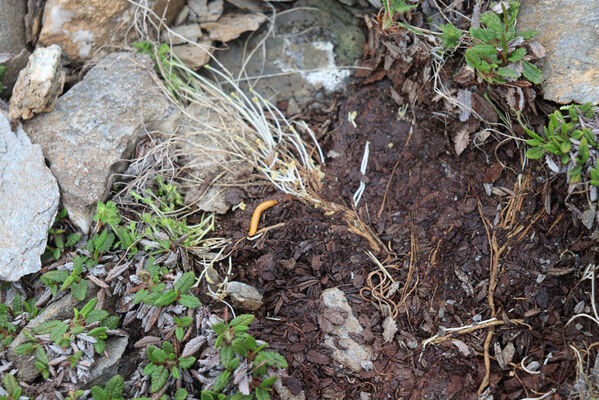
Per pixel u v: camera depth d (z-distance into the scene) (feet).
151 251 1.48
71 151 1.51
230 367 1.34
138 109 1.56
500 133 1.47
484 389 1.37
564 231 1.42
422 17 1.55
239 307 1.45
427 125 1.56
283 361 1.36
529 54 1.43
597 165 1.32
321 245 1.51
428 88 1.54
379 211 1.53
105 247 1.46
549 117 1.38
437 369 1.40
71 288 1.42
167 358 1.37
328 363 1.41
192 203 1.54
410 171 1.55
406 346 1.42
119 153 1.51
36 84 1.49
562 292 1.40
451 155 1.53
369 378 1.40
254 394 1.36
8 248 1.42
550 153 1.38
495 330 1.41
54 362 1.36
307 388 1.39
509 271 1.44
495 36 1.41
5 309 1.41
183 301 1.41
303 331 1.44
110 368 1.38
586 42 1.42
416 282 1.47
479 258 1.46
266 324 1.44
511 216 1.47
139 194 1.53
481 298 1.44
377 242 1.50
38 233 1.44
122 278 1.45
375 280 1.48
